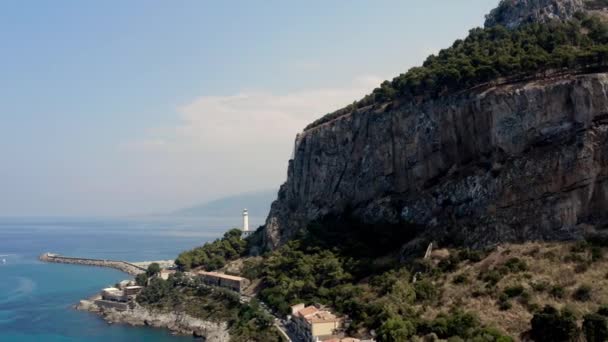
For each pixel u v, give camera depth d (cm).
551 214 13975
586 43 17688
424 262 14975
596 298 11238
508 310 11794
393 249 17450
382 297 14262
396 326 12006
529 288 12206
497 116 16000
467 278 13525
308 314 14925
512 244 14062
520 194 14675
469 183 16212
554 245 13438
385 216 18988
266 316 16125
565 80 15012
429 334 11619
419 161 18625
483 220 15138
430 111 18588
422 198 17838
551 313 10738
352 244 18700
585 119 14225
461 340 10794
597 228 13375
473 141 16988
